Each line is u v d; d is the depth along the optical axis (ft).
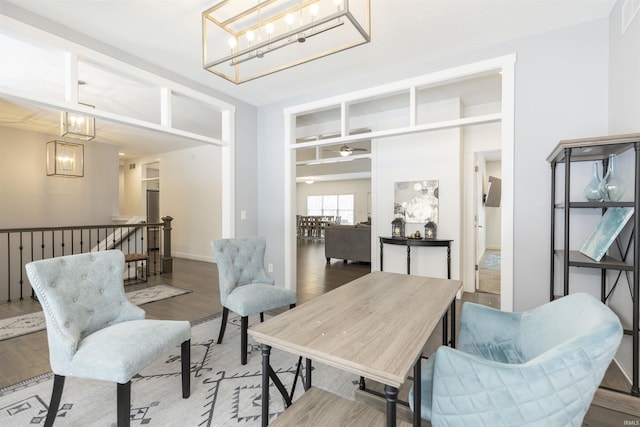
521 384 3.33
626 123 6.85
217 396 6.44
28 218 18.28
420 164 14.96
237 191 13.53
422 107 14.78
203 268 19.99
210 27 8.34
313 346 3.84
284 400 5.97
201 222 23.38
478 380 3.48
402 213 15.39
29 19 7.61
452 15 7.90
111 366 4.85
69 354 5.05
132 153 26.23
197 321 10.64
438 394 3.71
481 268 20.24
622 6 7.03
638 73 6.29
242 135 13.78
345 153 22.36
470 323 5.36
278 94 13.11
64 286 5.50
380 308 5.22
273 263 14.16
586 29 8.17
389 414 3.39
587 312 4.00
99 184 21.39
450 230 14.26
